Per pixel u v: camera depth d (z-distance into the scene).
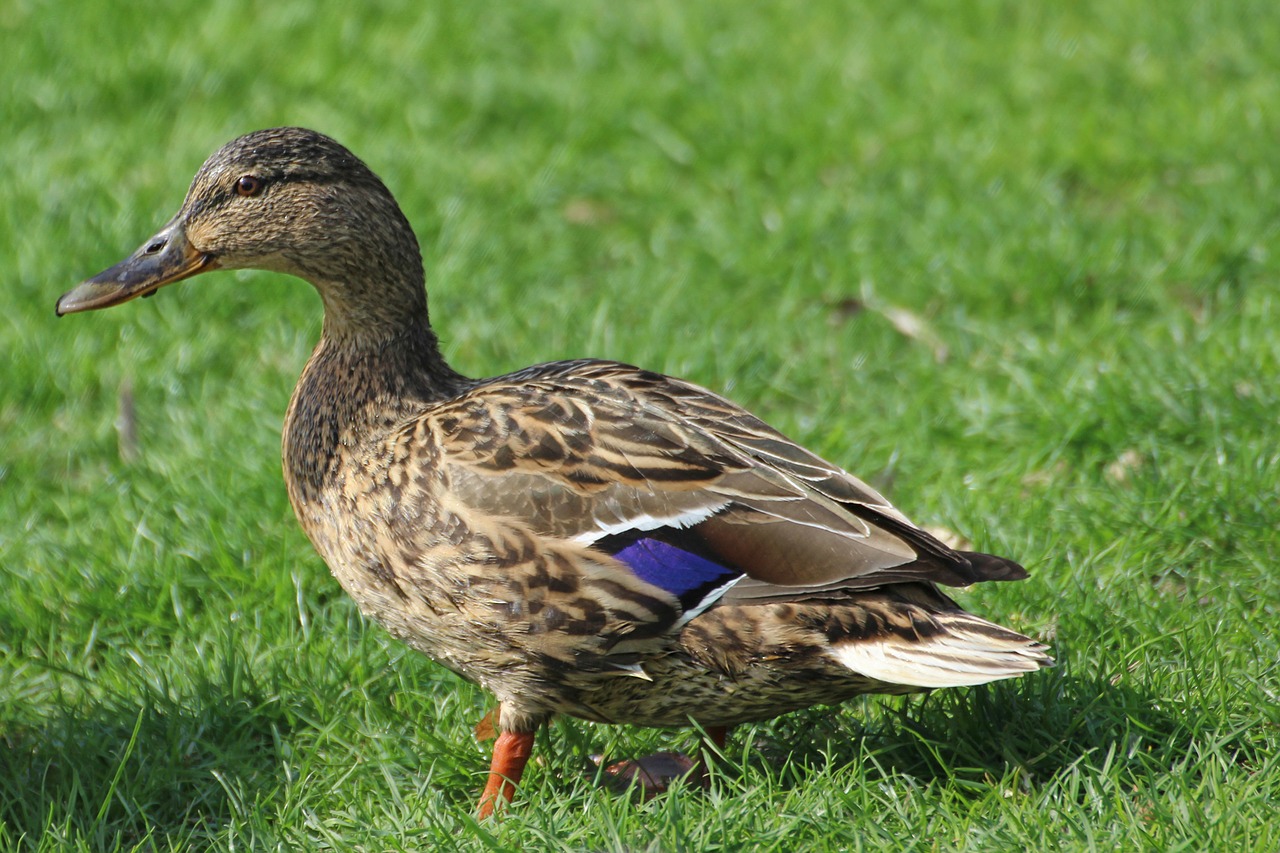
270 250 8.46
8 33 17.88
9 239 13.81
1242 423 10.50
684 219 15.06
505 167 15.77
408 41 18.14
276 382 12.10
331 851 7.53
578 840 7.14
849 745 8.02
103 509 10.85
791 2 19.41
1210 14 18.03
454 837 7.34
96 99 16.78
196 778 8.18
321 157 8.38
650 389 8.02
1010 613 9.04
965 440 11.16
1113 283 13.06
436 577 7.59
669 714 7.71
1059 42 17.81
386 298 8.40
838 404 11.75
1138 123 15.72
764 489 7.39
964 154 15.39
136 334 12.91
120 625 9.57
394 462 7.80
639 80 17.27
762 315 13.21
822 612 7.13
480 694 8.72
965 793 7.61
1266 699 7.81
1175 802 7.02
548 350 12.38
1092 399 10.86
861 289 13.39
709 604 7.25
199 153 15.55
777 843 7.02
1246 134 15.13
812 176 15.31
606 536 7.36
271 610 9.50
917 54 17.77
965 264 13.30
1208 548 9.50
